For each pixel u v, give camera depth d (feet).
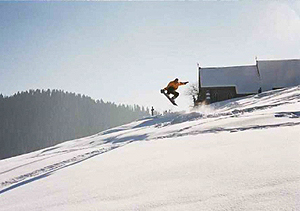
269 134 24.00
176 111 133.69
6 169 40.55
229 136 27.27
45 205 13.80
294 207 8.51
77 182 17.87
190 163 16.97
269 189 10.30
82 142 74.84
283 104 56.59
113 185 15.02
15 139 472.85
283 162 13.53
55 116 547.90
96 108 649.20
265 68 156.76
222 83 156.56
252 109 58.54
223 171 13.83
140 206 10.94
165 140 34.63
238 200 9.81
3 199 18.07
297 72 152.66
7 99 540.52
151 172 16.42
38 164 38.73
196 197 10.86
